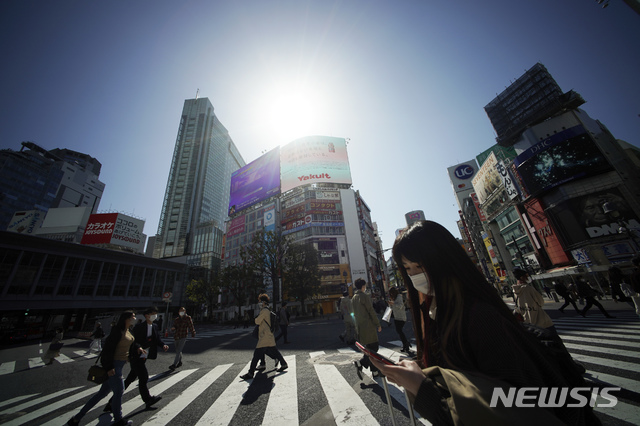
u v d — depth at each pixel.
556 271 20.78
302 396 3.81
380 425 2.75
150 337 4.62
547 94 26.28
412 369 0.85
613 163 20.41
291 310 39.34
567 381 0.70
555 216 21.23
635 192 18.86
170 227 75.31
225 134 108.75
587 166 20.08
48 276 27.84
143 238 41.56
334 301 39.91
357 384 4.09
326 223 45.69
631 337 5.23
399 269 1.17
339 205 47.91
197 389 4.63
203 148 91.81
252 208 57.50
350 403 3.38
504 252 30.09
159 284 40.78
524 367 0.63
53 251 28.58
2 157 64.75
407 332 9.02
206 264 61.28
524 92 28.42
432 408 0.73
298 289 32.81
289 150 52.72
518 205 25.08
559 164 21.09
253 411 3.46
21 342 21.05
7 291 24.86
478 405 0.61
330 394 3.77
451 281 0.90
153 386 5.07
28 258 26.72
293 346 8.38
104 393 3.63
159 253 71.25
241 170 60.59
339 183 49.50
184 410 3.71
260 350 5.17
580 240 19.58
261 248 30.55
